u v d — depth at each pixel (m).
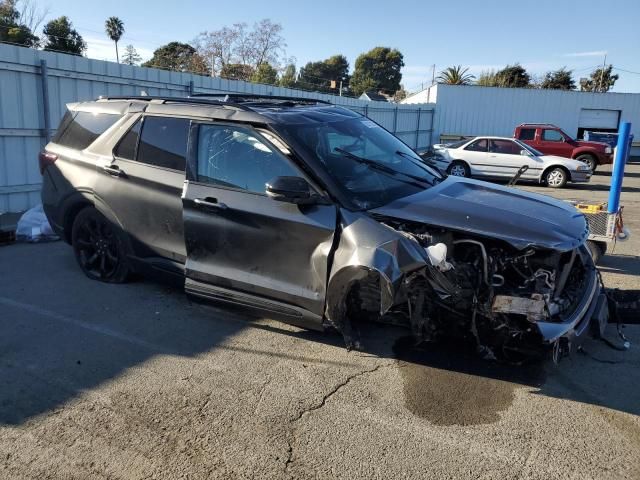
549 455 2.98
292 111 4.54
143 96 5.35
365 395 3.58
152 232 4.84
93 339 4.34
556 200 4.57
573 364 4.04
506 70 60.88
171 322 4.68
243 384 3.69
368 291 3.88
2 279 5.70
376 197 3.99
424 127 27.08
